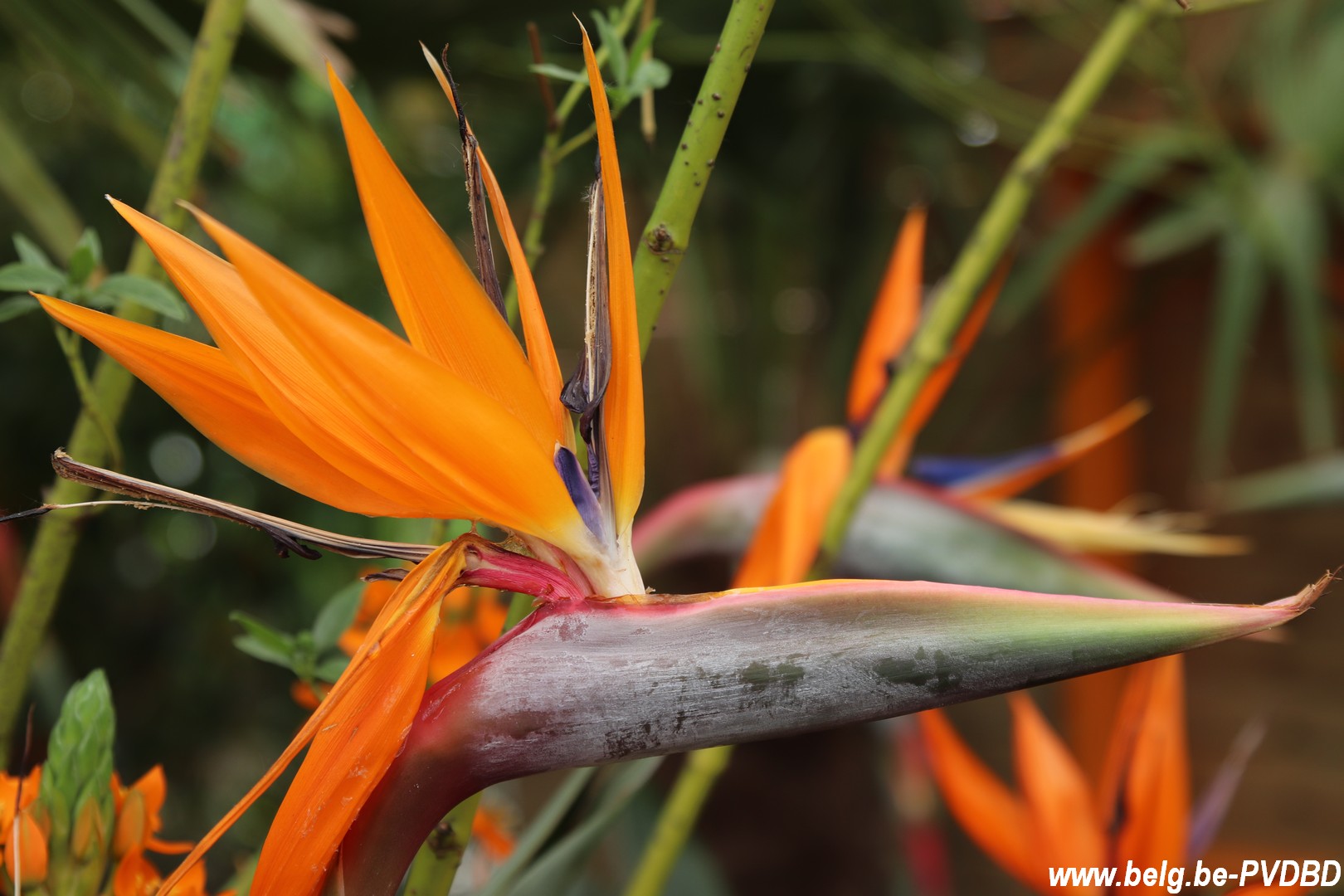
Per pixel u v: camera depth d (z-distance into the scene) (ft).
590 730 1.35
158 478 5.84
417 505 1.41
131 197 5.65
